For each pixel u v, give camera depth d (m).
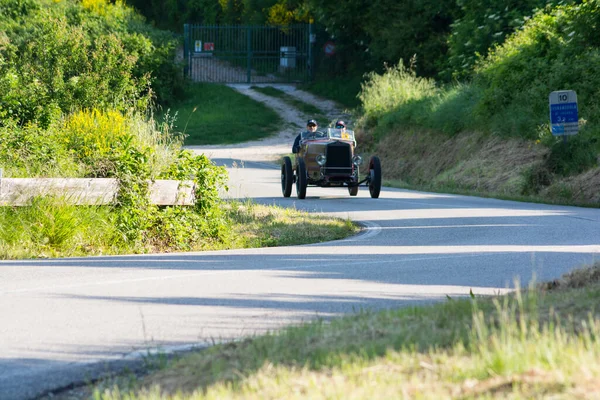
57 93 103.69
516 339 15.02
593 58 91.88
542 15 110.38
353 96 195.00
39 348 19.16
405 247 38.69
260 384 14.16
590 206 64.56
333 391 13.28
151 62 187.38
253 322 21.64
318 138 71.94
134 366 17.53
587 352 14.12
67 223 38.84
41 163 45.69
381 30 174.50
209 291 26.47
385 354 15.60
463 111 110.00
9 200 38.81
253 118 181.62
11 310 23.44
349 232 47.09
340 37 198.38
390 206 62.56
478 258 33.69
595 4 93.44
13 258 36.22
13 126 52.50
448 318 18.61
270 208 55.75
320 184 70.56
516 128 94.88
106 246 39.84
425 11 166.88
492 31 127.94
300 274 30.12
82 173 43.72
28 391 16.14
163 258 35.38
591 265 26.58
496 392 12.72
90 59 126.62
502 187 84.38
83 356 18.45
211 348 17.69
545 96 94.06
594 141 78.81
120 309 23.52
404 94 132.88
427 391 13.05
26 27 182.00
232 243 43.66
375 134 132.50
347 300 24.73
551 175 78.00
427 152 114.88
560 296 20.61
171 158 45.72
